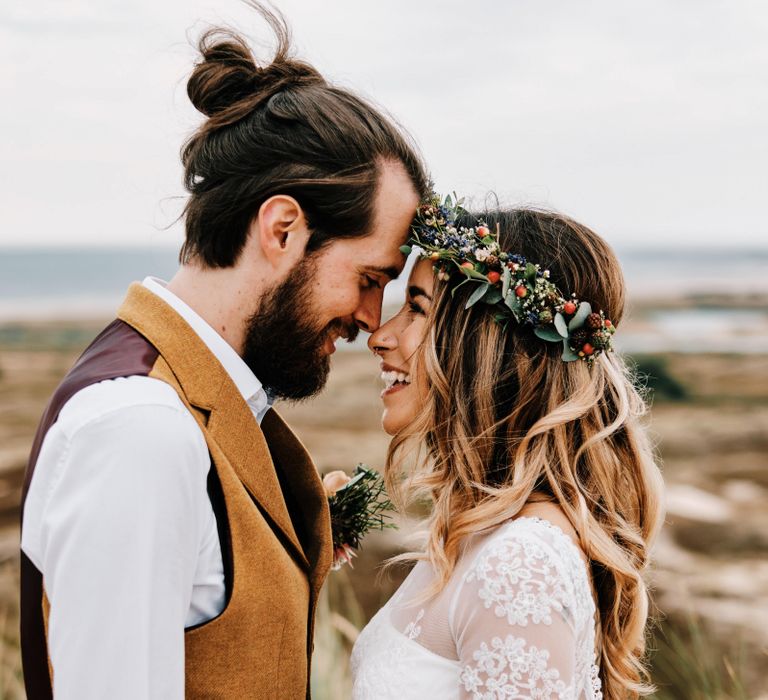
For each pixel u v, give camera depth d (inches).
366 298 76.2
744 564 291.3
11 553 318.7
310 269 71.2
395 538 289.6
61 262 2413.9
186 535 59.5
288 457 79.8
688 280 2055.9
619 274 78.0
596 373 75.9
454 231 75.2
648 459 81.6
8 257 2464.3
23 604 63.4
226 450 65.6
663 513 82.2
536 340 75.6
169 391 61.9
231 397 66.3
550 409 74.6
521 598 62.8
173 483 58.6
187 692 63.0
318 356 74.5
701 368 798.5
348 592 197.8
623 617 75.8
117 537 56.2
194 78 73.8
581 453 74.1
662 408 639.8
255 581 64.7
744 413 606.2
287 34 75.6
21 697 141.3
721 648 204.8
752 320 1316.4
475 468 74.6
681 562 292.5
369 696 70.3
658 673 147.7
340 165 71.3
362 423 548.1
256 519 65.6
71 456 57.5
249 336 71.4
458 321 76.4
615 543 73.6
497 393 75.4
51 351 1027.3
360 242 72.4
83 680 55.4
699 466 461.7
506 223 77.4
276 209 69.3
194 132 74.5
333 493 92.8
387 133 74.6
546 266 75.7
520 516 70.9
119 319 67.6
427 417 77.8
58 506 57.4
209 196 70.6
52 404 62.5
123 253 2679.6
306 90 73.5
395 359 82.0
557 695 61.4
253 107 71.9
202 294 71.2
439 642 67.8
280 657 66.9
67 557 56.2
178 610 59.1
